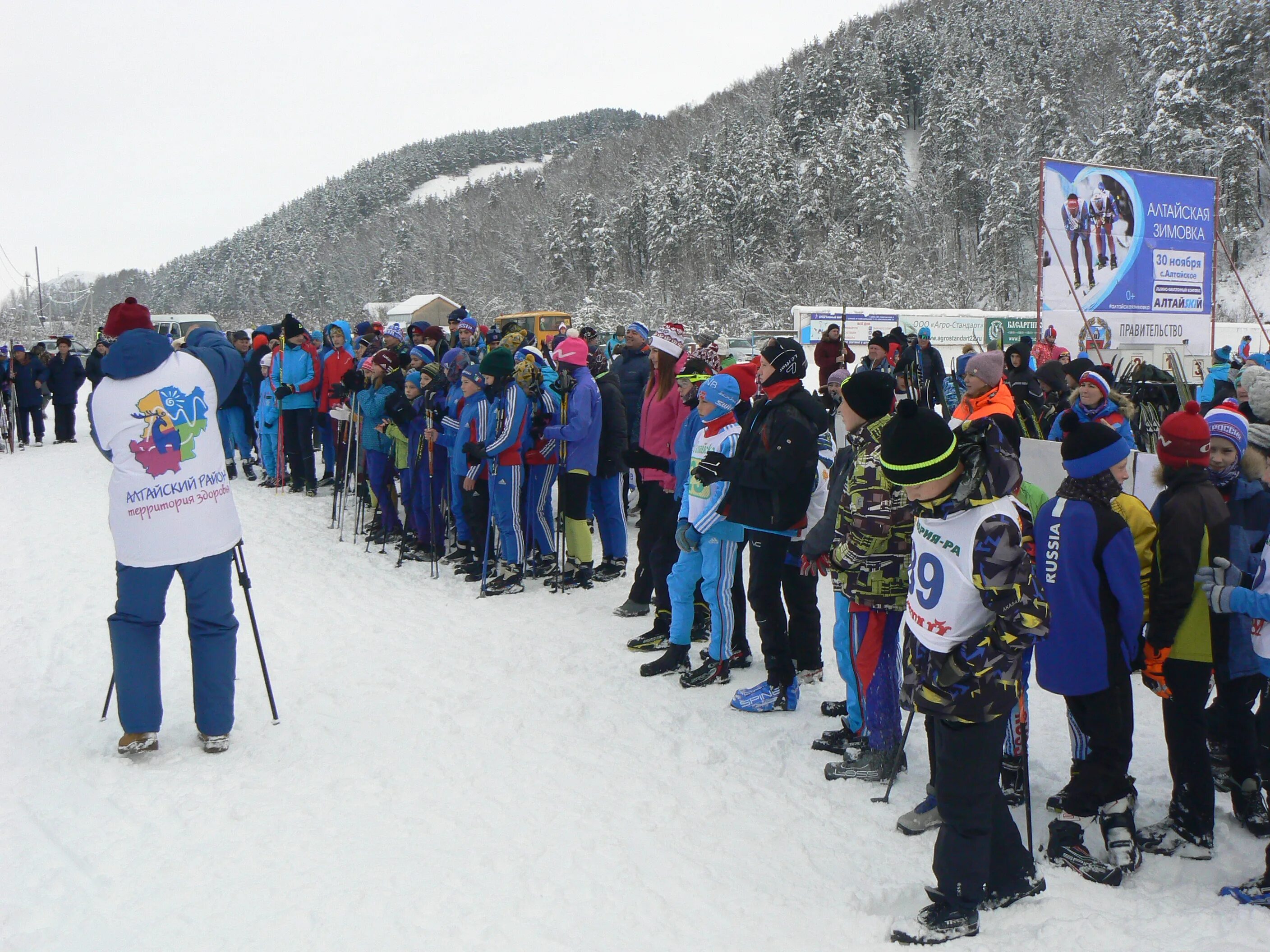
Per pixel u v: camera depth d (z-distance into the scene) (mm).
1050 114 65500
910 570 2965
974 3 119062
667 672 5312
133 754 4129
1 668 5340
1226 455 3592
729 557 5039
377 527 8945
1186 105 47562
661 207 78875
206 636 4172
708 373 5508
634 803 3725
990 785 2814
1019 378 8398
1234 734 3576
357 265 124750
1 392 16312
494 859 3250
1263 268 44750
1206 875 3260
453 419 7789
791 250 63969
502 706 4793
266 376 11922
